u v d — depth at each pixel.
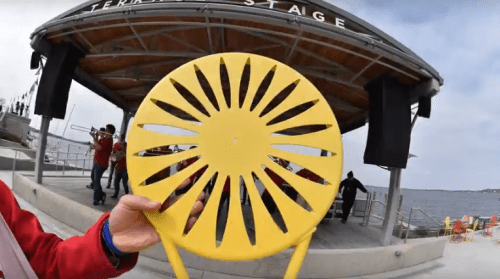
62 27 5.23
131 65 7.00
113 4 5.00
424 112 5.31
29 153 13.31
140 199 0.67
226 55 0.75
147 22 4.50
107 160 6.14
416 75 5.10
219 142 0.72
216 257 0.68
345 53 4.82
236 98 0.73
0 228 0.58
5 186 0.69
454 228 9.95
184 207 0.70
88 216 5.25
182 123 0.72
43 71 6.04
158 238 0.71
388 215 5.84
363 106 7.55
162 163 0.71
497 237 10.41
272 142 0.72
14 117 16.09
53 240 0.68
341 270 4.79
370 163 5.24
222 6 4.02
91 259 0.63
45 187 7.24
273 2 4.43
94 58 6.74
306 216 0.70
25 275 0.58
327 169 0.71
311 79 6.34
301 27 4.06
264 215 0.70
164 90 0.73
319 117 0.73
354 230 7.15
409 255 5.87
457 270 6.07
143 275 4.07
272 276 4.33
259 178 0.71
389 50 4.39
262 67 0.74
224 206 5.29
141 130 0.72
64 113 6.21
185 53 5.40
